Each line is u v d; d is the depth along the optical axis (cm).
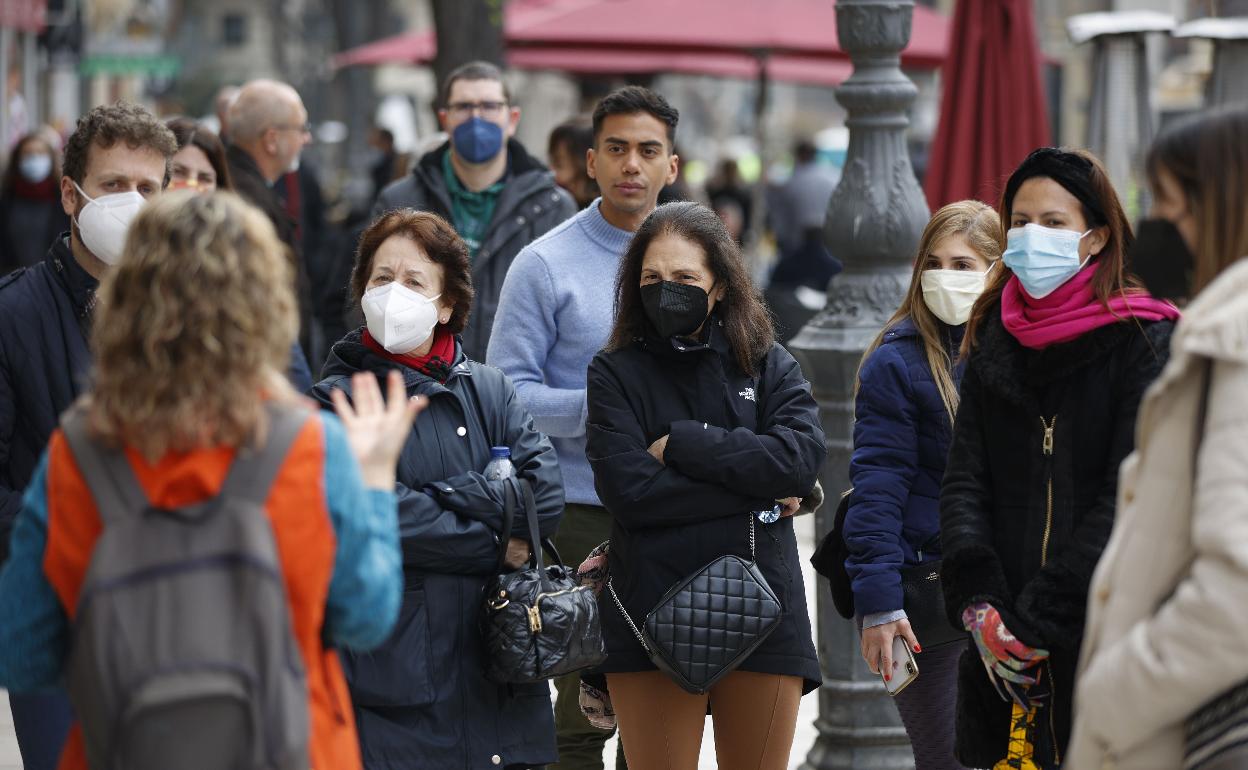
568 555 1838
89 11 11350
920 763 1672
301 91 15275
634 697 1555
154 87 15025
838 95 2045
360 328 1577
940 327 1619
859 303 2053
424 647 1434
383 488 1073
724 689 1552
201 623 966
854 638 2012
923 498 1600
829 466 2066
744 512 1526
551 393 1794
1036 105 2961
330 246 3600
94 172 1497
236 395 977
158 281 970
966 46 2970
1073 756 1013
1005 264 1330
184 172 2167
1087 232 1309
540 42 4881
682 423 1505
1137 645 939
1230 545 901
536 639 1432
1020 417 1319
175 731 960
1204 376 956
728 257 1542
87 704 977
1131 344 1277
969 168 2961
